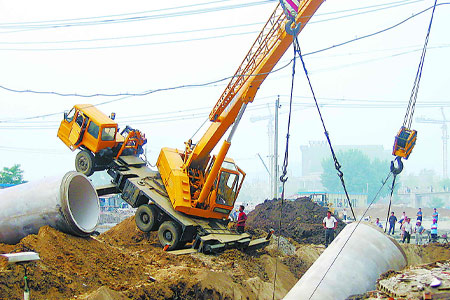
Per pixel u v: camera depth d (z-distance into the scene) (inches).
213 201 799.1
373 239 472.1
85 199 594.9
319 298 417.1
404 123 536.7
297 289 431.2
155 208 802.2
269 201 1304.1
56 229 535.5
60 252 492.7
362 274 440.8
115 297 430.6
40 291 410.6
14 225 539.2
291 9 602.2
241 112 752.3
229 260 695.1
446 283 380.8
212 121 811.4
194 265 626.2
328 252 469.4
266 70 716.7
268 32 701.3
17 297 387.2
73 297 422.0
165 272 556.4
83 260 498.9
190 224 752.3
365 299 393.4
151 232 841.5
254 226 1160.2
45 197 532.1
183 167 803.4
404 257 476.7
